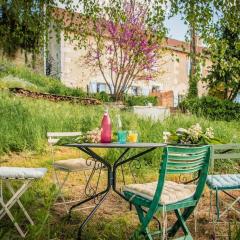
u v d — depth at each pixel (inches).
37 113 378.9
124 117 405.4
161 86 1051.3
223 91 827.4
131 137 159.9
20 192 131.9
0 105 373.7
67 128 360.5
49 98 554.3
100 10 306.8
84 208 170.6
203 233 145.3
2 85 559.5
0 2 288.7
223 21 246.8
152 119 398.9
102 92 721.0
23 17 296.0
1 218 149.0
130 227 148.9
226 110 631.8
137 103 742.5
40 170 134.6
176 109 641.6
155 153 280.8
